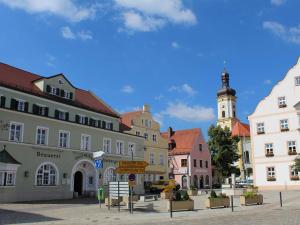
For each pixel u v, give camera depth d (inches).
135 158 1887.3
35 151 1359.5
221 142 2687.0
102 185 1649.9
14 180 1262.3
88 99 1903.3
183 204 911.0
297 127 1952.5
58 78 1630.2
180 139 2886.3
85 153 1582.2
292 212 782.5
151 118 2363.4
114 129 1882.4
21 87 1460.4
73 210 944.3
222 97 4665.4
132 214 827.4
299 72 1995.6
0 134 1242.6
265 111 2086.6
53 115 1531.7
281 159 1979.6
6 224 658.8
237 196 1418.6
